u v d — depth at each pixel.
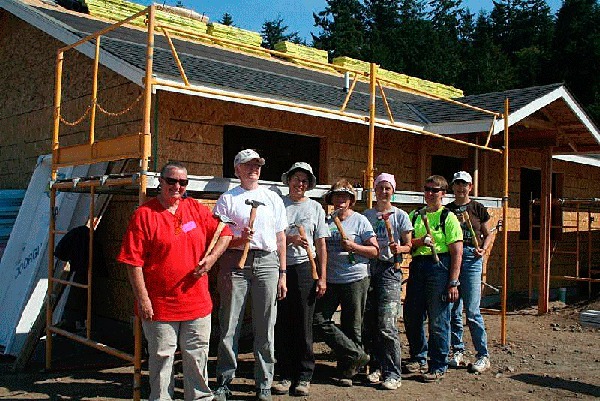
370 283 5.72
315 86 9.35
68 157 6.11
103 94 7.88
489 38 48.34
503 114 8.28
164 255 4.33
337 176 9.14
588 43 35.00
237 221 4.93
